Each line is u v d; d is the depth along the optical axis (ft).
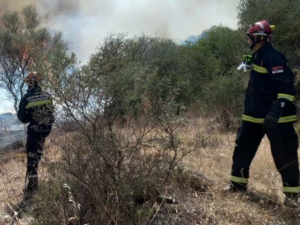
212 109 33.55
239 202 12.08
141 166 11.51
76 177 11.07
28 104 14.93
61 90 10.93
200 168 14.87
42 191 11.82
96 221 10.72
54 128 12.26
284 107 12.10
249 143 12.93
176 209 11.27
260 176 14.84
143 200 11.69
